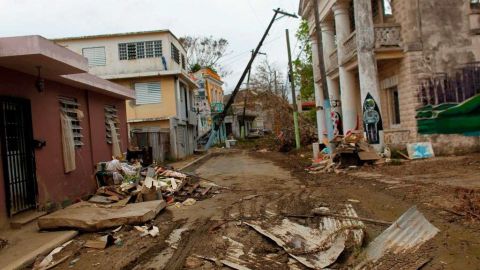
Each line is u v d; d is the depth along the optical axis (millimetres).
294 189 11742
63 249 6871
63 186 10648
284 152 30438
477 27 15422
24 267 6148
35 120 9617
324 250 5648
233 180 15078
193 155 33312
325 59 22375
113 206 9211
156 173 13078
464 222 6484
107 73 28750
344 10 18609
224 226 7695
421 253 5320
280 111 34500
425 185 9602
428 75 15227
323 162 16531
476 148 15328
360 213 7812
